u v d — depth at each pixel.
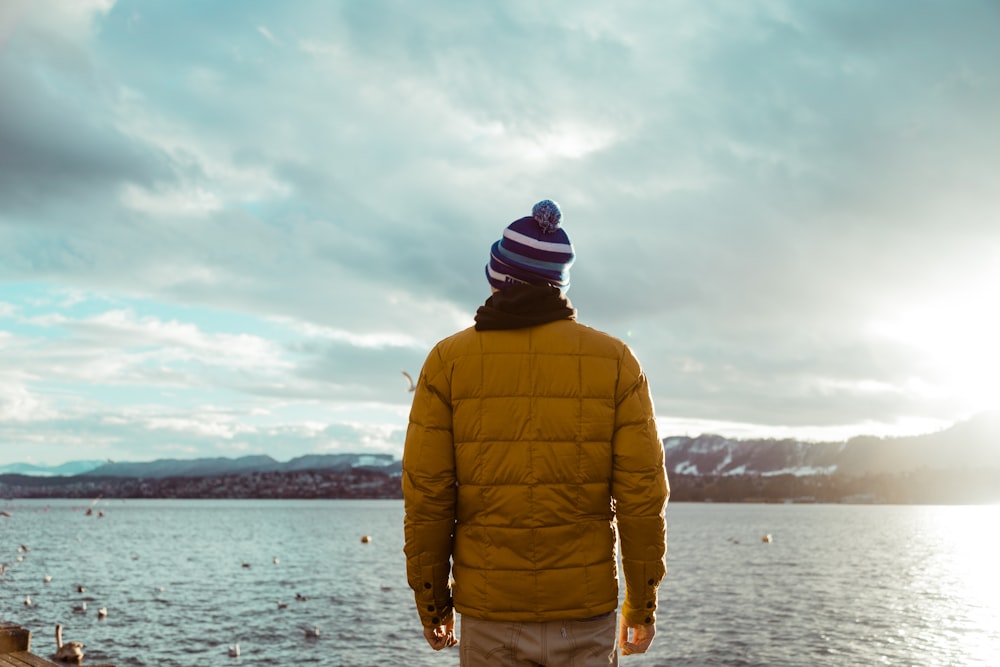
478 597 3.80
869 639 40.94
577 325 3.98
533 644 3.78
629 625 4.07
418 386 4.02
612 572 3.87
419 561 3.89
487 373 3.85
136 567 81.62
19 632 10.07
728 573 76.69
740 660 35.06
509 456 3.79
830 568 83.88
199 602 54.41
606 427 3.84
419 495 3.88
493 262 4.05
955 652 38.00
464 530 3.89
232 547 114.00
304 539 136.25
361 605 52.72
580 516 3.81
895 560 97.56
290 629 42.75
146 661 34.53
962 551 116.88
